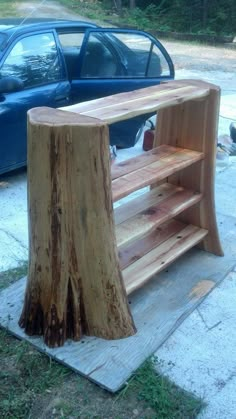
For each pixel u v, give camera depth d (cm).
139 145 548
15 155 419
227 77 997
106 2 2083
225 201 418
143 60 518
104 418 203
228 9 1872
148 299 276
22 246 338
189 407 208
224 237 352
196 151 301
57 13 1809
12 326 250
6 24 453
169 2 1983
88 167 208
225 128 618
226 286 297
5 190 426
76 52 466
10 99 402
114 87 491
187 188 315
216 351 243
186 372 229
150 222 269
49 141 203
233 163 507
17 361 230
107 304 235
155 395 212
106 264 227
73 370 224
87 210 215
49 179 209
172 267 310
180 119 303
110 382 216
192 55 1308
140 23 1828
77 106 237
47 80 441
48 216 216
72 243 221
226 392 219
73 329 238
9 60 410
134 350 237
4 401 209
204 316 269
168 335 250
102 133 205
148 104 244
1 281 294
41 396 212
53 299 229
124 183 245
